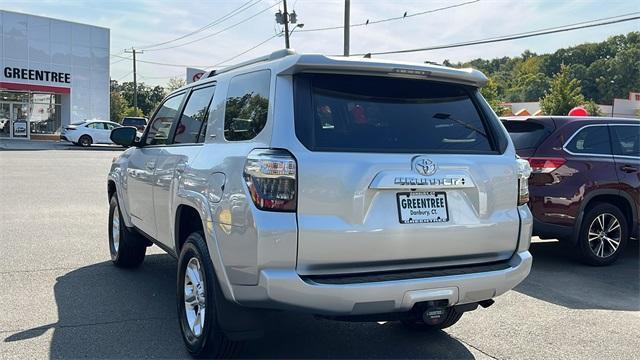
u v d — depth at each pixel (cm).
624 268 721
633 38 11450
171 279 607
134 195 575
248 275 331
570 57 11850
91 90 3866
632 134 754
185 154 445
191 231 445
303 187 326
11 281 585
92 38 3831
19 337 434
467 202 373
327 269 333
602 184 711
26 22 3538
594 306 562
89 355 404
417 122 375
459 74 391
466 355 430
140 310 504
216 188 365
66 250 733
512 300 577
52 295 541
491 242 381
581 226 711
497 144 401
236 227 338
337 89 359
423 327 477
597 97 11231
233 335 362
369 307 334
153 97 10319
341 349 432
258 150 338
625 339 473
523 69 12281
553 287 628
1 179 1524
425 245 355
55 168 1895
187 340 405
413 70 373
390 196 347
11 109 3619
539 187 699
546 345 456
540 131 725
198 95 481
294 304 324
